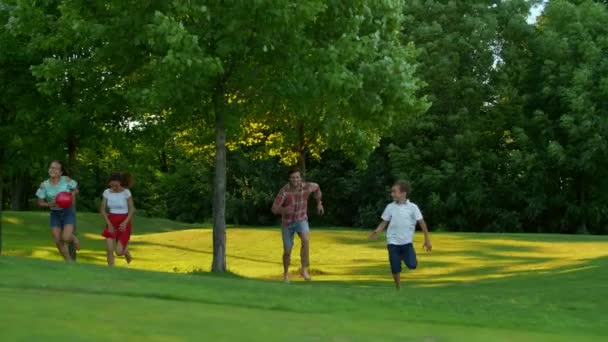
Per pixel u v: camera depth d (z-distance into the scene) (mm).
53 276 9102
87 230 38531
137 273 10477
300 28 18047
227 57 18562
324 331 5613
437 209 49375
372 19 21203
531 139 48844
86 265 11062
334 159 56250
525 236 32969
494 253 27016
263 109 20172
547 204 50281
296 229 17109
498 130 50719
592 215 49562
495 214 49906
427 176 48250
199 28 17781
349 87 18719
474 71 49125
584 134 46312
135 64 19531
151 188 64688
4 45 21453
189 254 29938
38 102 21797
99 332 4914
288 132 26828
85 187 61438
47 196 15617
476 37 47438
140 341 4730
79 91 21422
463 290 13477
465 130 48375
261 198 56719
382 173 54812
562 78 48062
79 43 19906
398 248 13938
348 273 22422
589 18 48125
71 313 5578
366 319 6699
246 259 28391
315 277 20844
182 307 6410
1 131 22734
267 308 7551
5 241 30500
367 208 54031
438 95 48312
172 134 24781
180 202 64000
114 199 16281
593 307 9844
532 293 12172
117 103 21250
